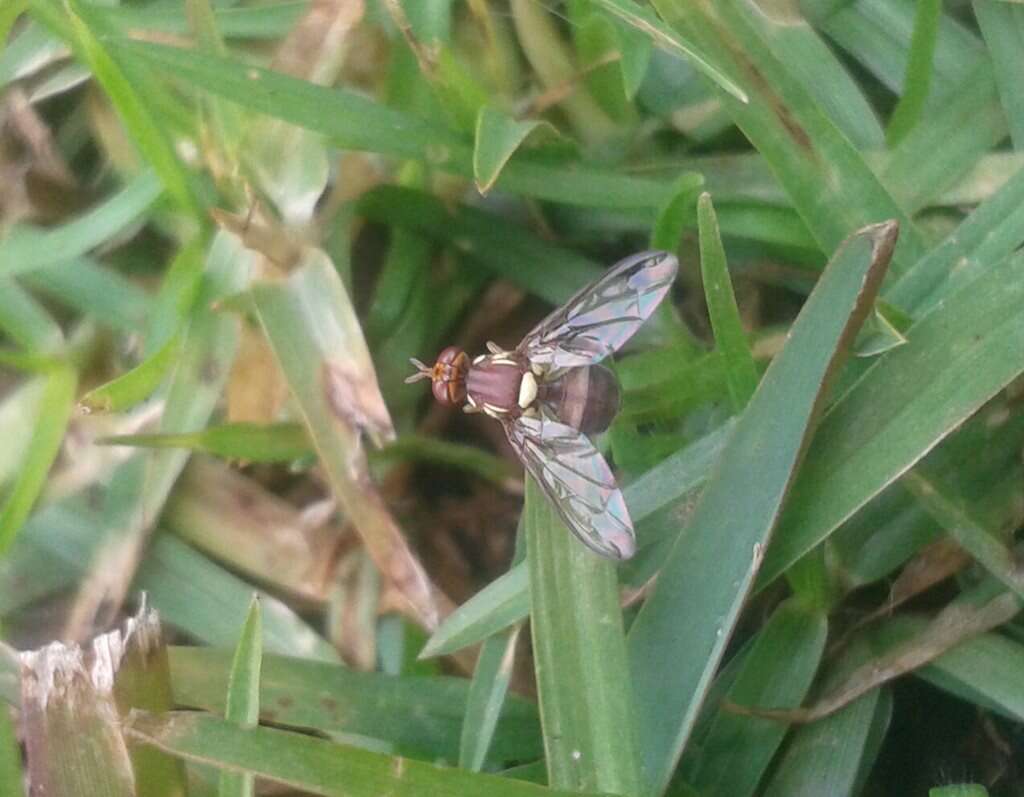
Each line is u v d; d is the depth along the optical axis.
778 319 0.05
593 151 0.05
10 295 0.05
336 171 0.05
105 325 0.05
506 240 0.05
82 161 0.05
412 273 0.05
